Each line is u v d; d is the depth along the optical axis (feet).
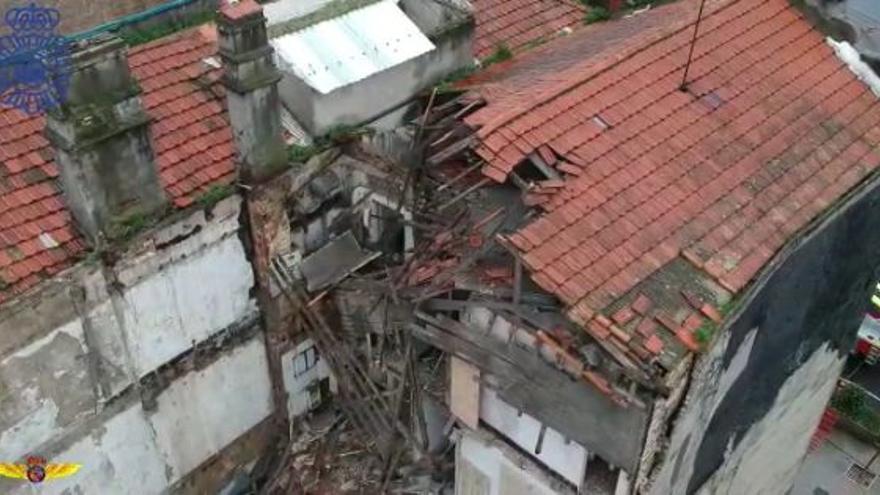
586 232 39.14
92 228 39.27
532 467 43.65
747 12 51.34
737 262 40.14
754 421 49.57
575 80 44.37
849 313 53.26
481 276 39.75
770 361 46.47
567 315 36.47
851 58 51.42
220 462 51.52
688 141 44.04
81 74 36.09
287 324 49.32
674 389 36.42
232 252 45.34
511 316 38.06
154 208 40.88
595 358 36.45
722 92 46.83
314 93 45.29
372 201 50.52
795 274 43.27
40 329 38.40
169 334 44.37
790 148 45.70
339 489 52.54
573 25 60.49
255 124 41.88
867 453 70.49
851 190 45.14
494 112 43.19
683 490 45.55
